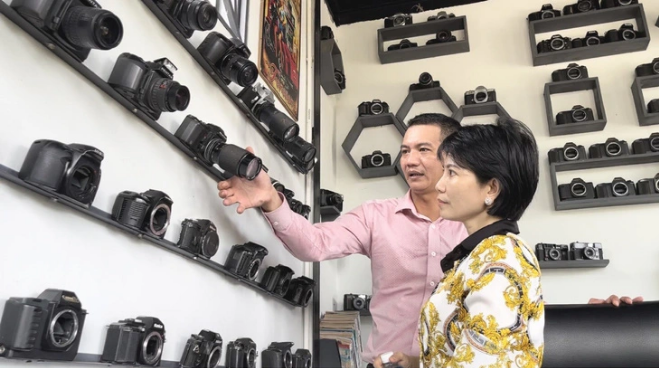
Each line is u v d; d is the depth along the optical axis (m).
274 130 1.97
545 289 3.46
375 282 2.04
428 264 1.92
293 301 2.22
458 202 1.17
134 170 1.32
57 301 0.97
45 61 1.07
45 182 0.98
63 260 1.07
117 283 1.22
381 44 4.13
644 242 3.42
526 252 1.07
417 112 4.04
